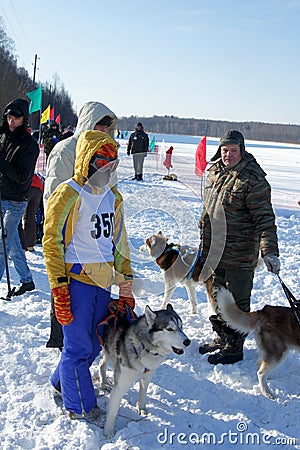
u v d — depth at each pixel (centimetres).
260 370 394
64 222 321
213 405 372
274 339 391
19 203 528
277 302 596
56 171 378
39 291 591
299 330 388
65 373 332
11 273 664
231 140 415
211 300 463
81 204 321
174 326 313
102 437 324
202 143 809
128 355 316
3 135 515
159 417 349
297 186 1819
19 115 498
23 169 510
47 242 320
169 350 318
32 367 409
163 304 547
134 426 332
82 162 321
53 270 320
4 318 502
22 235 675
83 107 389
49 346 416
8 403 356
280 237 964
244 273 436
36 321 504
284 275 712
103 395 373
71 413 338
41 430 328
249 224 427
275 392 393
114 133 402
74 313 327
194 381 402
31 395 368
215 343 463
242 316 405
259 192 411
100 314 342
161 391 383
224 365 431
